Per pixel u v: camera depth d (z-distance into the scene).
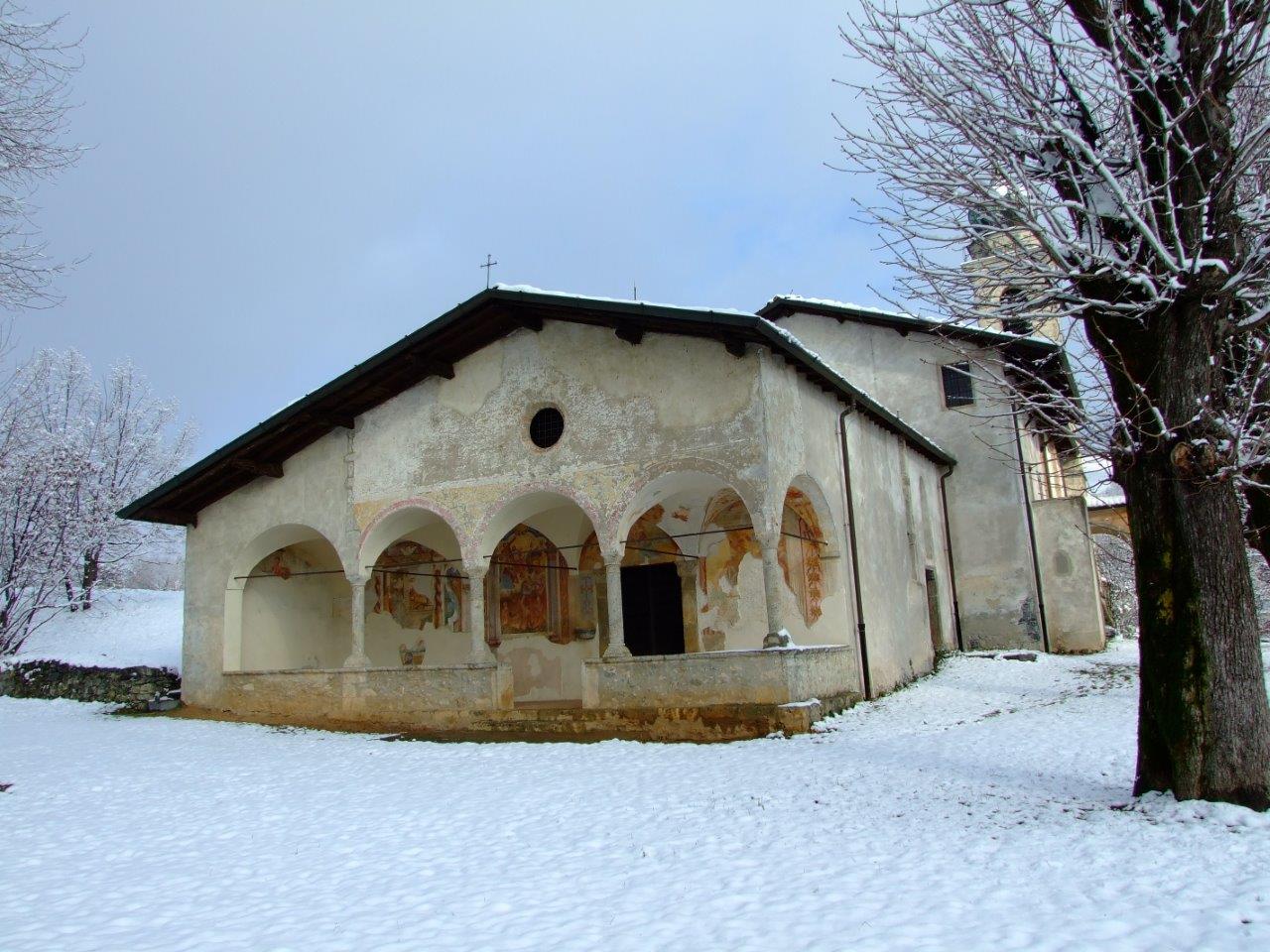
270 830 9.19
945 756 11.31
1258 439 7.89
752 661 13.94
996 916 5.53
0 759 14.46
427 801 10.26
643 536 19.16
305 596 20.86
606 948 5.32
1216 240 7.76
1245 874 6.02
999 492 24.25
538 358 16.41
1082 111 8.45
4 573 25.53
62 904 6.74
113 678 21.61
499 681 15.81
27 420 26.53
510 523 16.95
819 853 7.30
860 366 25.86
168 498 18.75
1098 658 22.39
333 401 17.39
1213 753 7.49
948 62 8.74
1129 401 8.20
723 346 14.85
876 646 17.77
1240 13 7.49
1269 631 29.30
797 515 17.48
